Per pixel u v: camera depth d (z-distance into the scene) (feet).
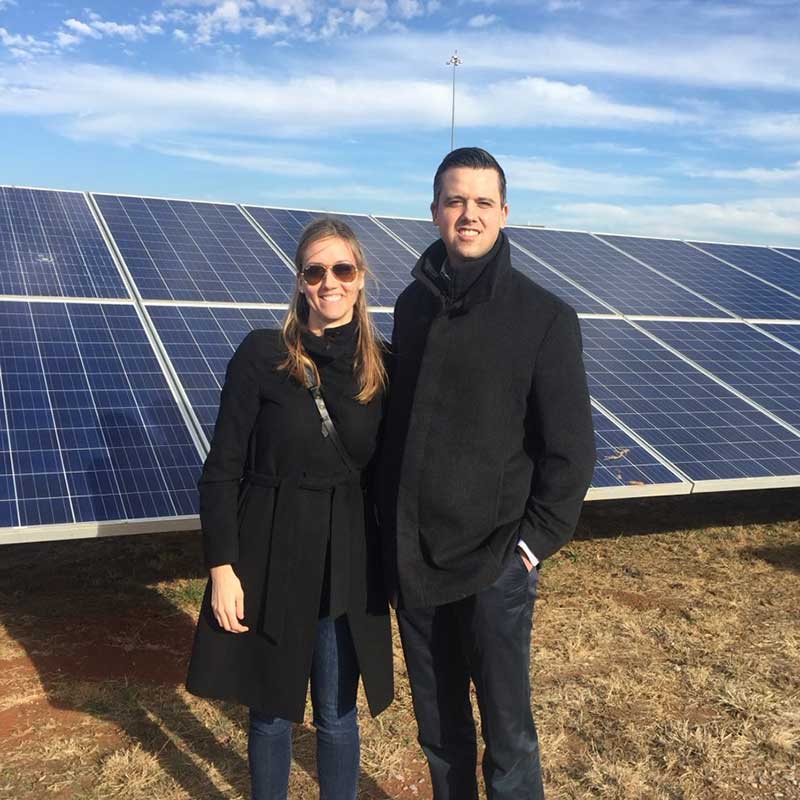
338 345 10.45
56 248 27.17
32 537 16.10
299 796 13.55
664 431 23.90
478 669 10.39
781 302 36.29
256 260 29.55
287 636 10.41
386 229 35.63
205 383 21.57
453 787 11.24
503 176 10.30
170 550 25.55
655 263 38.68
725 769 14.55
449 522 10.13
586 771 14.39
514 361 9.98
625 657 18.95
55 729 15.29
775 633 20.40
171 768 14.17
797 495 33.65
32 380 20.02
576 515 10.07
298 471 10.47
